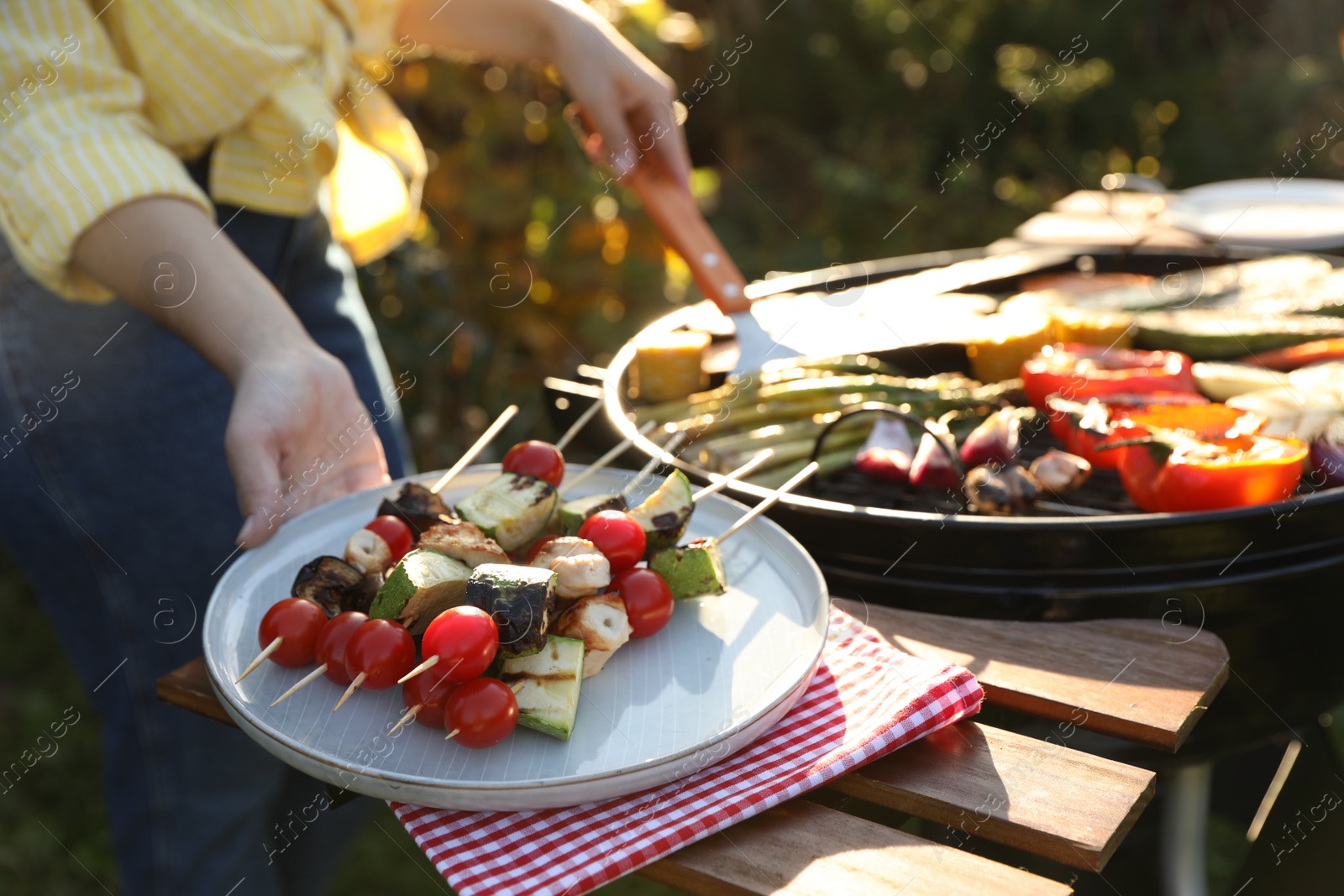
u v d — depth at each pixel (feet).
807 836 2.85
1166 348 5.90
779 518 4.11
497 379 10.84
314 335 6.24
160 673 5.79
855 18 23.99
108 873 8.16
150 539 5.76
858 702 3.31
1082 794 2.91
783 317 6.23
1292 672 4.02
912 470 4.73
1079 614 3.80
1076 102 23.48
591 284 10.85
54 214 4.09
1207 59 24.98
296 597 3.44
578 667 3.12
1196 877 4.90
